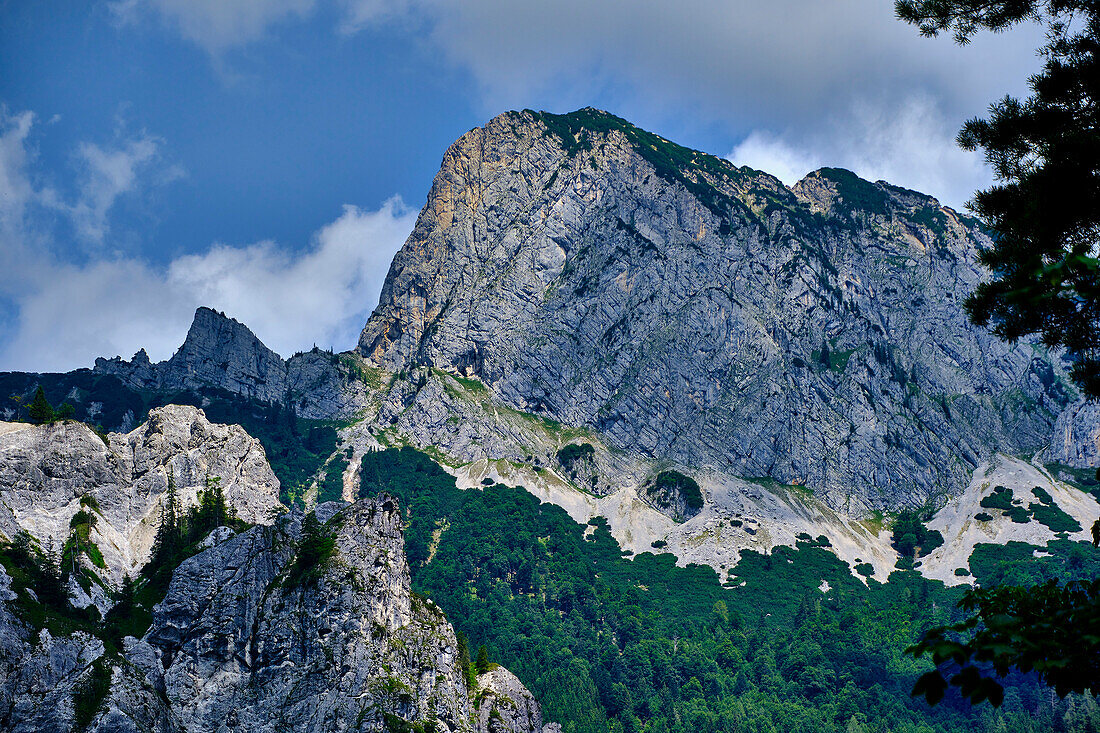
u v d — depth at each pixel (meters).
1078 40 43.06
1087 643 22.11
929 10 47.41
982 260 40.41
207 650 163.62
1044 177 38.06
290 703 159.88
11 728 138.75
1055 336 37.28
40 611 153.62
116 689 147.88
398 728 156.00
